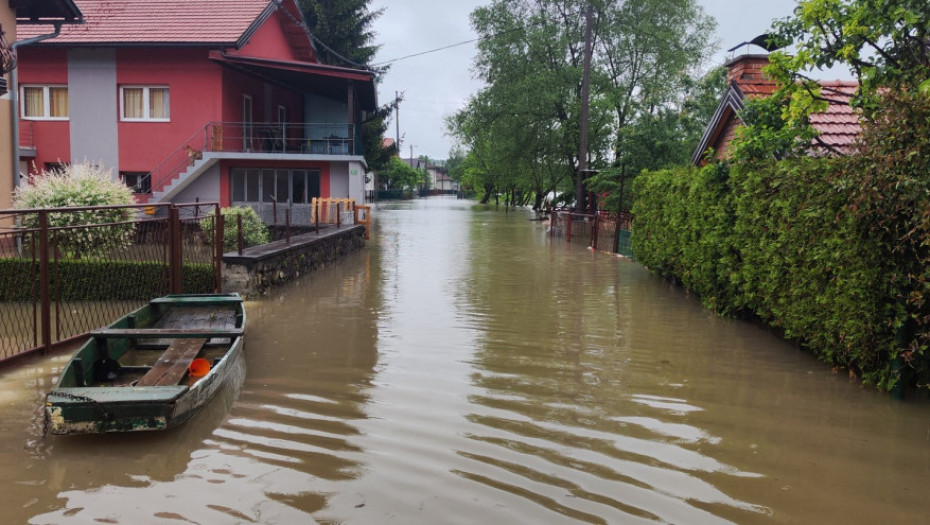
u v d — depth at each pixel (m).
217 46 21.48
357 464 4.50
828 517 3.89
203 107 22.59
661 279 13.84
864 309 6.04
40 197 12.48
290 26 27.80
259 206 24.23
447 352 7.55
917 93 5.62
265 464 4.49
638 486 4.24
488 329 8.84
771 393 6.18
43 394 5.90
